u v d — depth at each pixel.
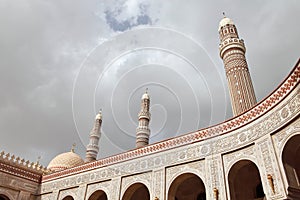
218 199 12.66
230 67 22.86
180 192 17.75
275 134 11.62
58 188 20.80
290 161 11.06
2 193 20.22
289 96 11.09
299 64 10.53
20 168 22.12
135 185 16.83
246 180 14.86
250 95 20.45
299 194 10.41
